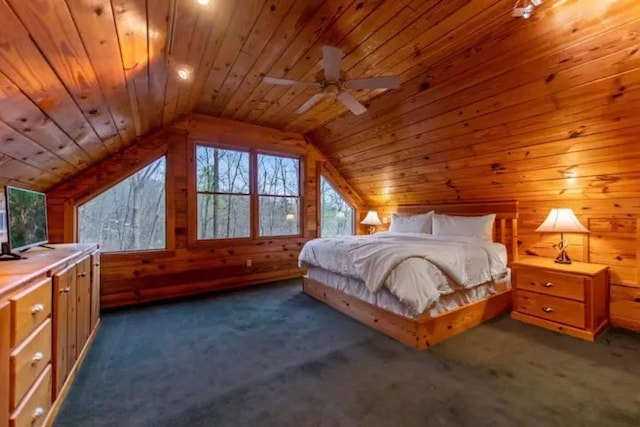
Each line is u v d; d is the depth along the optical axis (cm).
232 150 446
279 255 482
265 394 185
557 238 332
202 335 272
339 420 162
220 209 436
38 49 125
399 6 199
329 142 487
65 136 226
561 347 244
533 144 293
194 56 235
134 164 367
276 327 290
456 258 274
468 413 166
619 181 277
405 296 243
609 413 164
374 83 239
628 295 284
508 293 331
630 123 233
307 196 510
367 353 237
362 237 391
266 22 208
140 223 382
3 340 112
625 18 187
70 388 189
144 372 210
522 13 182
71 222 333
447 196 438
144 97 261
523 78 249
